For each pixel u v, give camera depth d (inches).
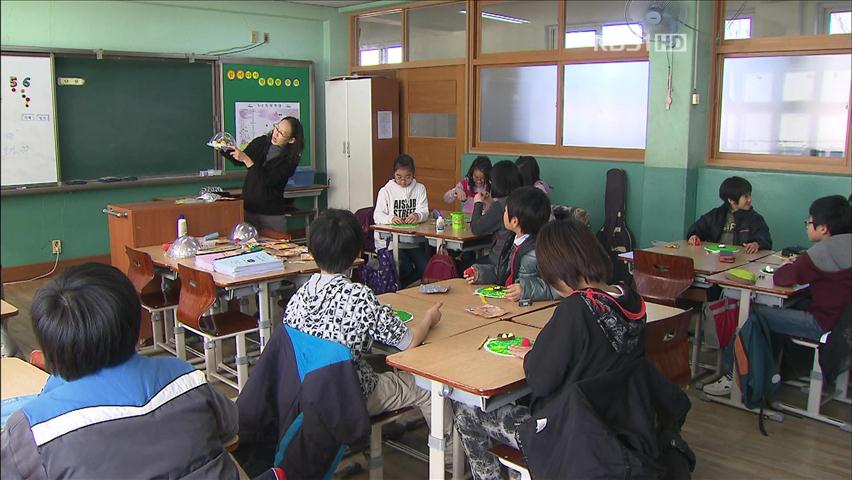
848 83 193.3
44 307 53.0
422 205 210.2
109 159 257.8
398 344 92.7
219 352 157.2
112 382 54.5
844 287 127.9
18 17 231.9
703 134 219.1
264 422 88.7
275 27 301.0
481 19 275.0
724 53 214.1
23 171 236.2
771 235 205.2
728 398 144.8
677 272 145.4
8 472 52.3
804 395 149.3
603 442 71.3
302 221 323.6
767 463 118.7
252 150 193.0
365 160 300.8
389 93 300.8
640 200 230.2
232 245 161.3
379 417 97.3
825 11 195.0
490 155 273.3
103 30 252.1
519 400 94.5
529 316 108.0
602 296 78.3
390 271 179.3
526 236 119.1
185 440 56.0
